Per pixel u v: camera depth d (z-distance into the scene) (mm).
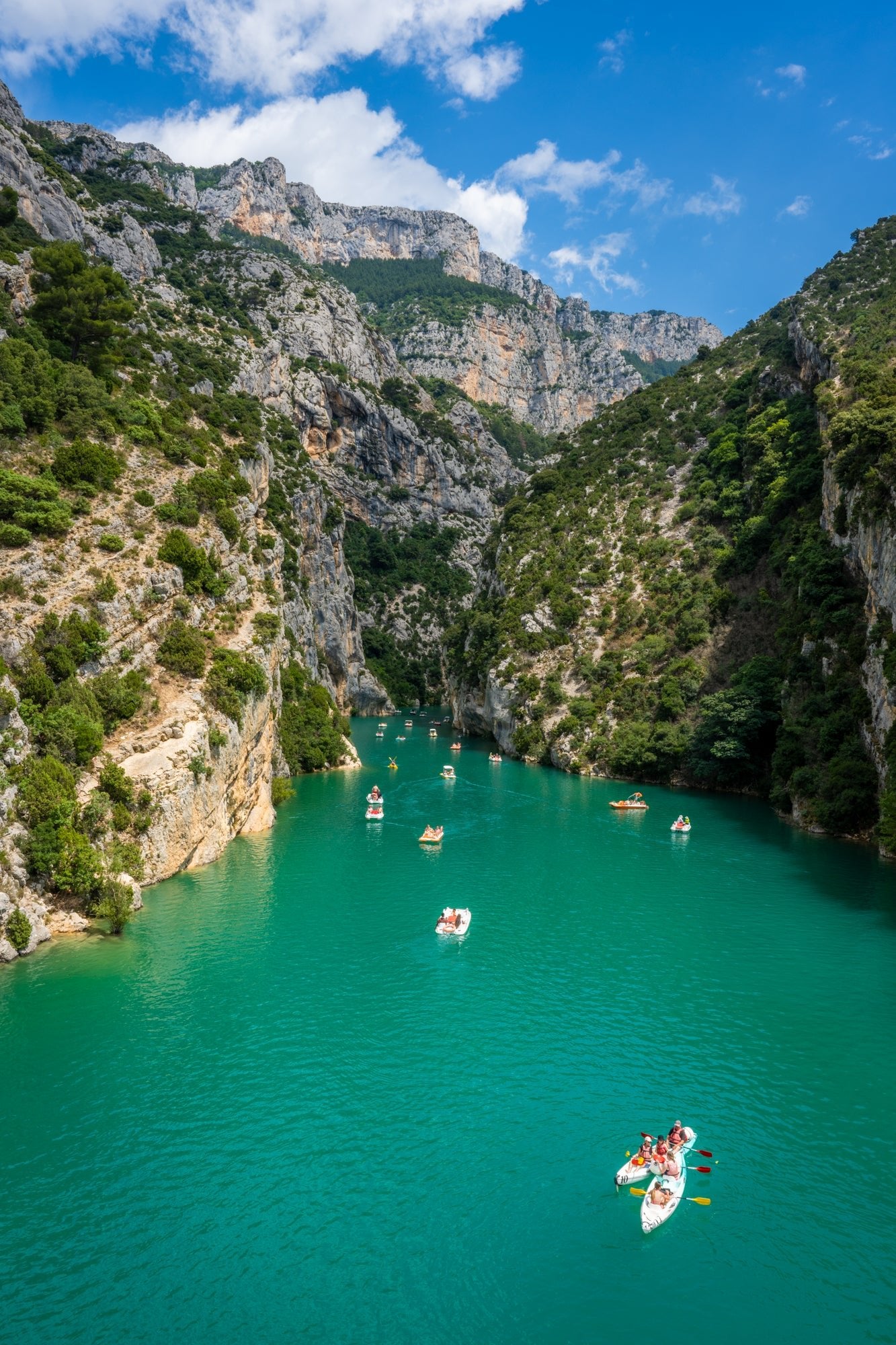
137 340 109688
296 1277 23312
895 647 68688
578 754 106625
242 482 88125
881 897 56719
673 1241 25078
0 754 42500
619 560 126938
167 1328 21453
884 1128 30844
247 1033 36000
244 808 67562
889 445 77562
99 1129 29234
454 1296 22828
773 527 109625
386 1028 37000
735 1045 36406
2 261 84375
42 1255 23719
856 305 130375
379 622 199750
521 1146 29188
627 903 54750
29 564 54844
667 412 162500
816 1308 22781
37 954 41500
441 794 91125
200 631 65500
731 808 86188
